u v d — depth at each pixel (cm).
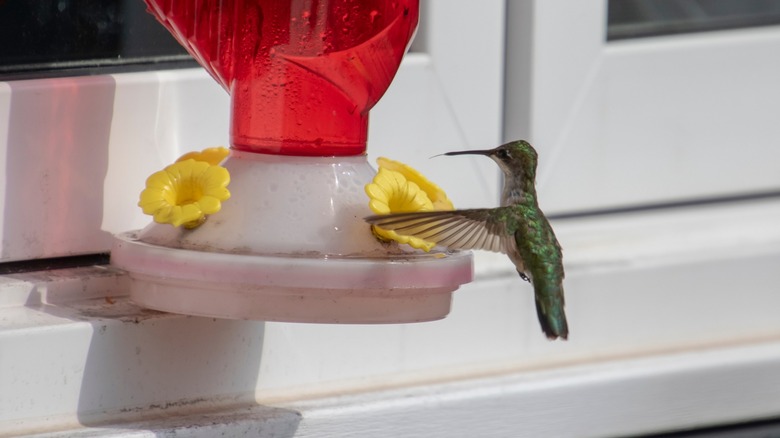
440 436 335
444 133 341
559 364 342
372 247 322
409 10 324
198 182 322
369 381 336
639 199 349
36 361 324
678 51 349
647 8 349
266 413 329
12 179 328
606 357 344
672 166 350
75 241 330
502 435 337
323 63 324
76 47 331
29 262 329
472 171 342
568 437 339
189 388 329
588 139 346
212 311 321
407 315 322
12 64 329
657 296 346
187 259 320
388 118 339
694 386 344
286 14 323
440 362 339
